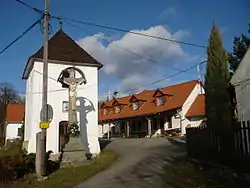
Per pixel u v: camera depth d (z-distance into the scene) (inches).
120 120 1760.6
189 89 1508.4
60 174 592.7
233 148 432.8
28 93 1031.0
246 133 406.6
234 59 872.3
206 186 404.8
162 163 634.2
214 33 622.2
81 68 930.1
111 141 1336.1
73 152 709.9
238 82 676.1
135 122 1780.3
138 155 797.9
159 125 1577.3
